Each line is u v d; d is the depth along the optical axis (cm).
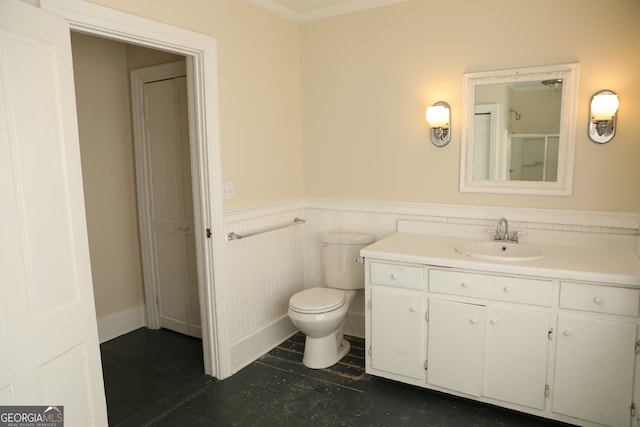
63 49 169
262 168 304
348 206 327
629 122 236
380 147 310
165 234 338
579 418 214
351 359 301
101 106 327
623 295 198
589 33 240
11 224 146
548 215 260
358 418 235
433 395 256
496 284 223
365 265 259
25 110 151
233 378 279
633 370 200
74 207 175
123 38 210
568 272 206
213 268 268
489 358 229
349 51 313
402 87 296
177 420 236
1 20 141
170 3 230
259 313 310
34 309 155
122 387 269
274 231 320
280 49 315
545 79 252
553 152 255
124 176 346
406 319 249
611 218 245
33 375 155
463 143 278
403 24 291
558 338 213
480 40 268
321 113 331
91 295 185
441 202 292
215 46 256
